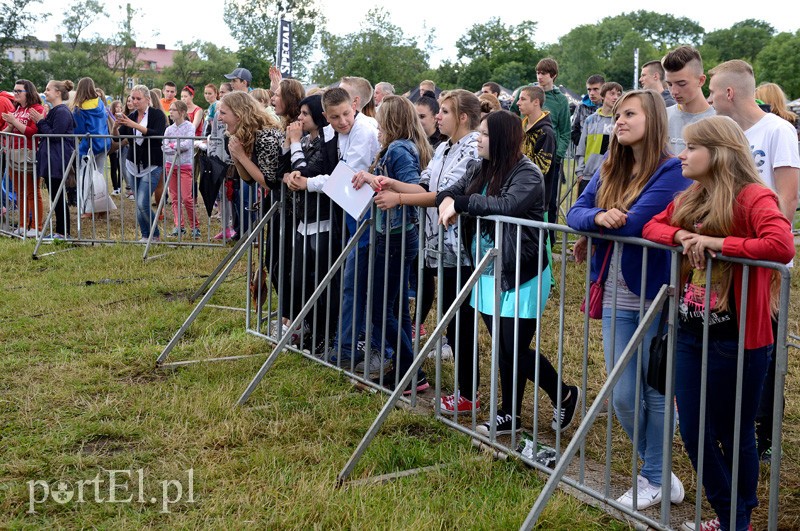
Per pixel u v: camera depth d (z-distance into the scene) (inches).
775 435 105.7
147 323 227.1
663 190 121.0
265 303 252.8
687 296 114.4
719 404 114.0
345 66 2086.6
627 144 125.0
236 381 182.2
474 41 2979.8
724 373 111.8
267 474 136.9
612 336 127.8
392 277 184.5
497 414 163.3
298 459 144.3
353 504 125.3
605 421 166.7
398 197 166.9
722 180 107.3
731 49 3700.8
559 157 317.1
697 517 117.7
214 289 200.5
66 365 190.4
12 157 364.5
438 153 174.2
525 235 146.1
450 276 172.7
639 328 117.4
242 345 208.1
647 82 235.0
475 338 154.6
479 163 157.2
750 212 105.7
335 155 194.4
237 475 137.9
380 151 183.8
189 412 161.8
